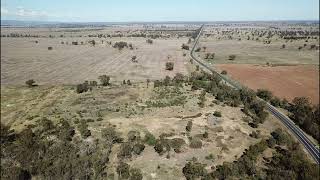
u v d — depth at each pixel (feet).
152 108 301.02
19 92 374.02
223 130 258.98
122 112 289.94
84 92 364.17
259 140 248.93
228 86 391.65
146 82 413.39
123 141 234.99
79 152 217.15
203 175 198.39
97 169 199.41
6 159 208.64
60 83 418.10
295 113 308.60
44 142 224.74
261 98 363.15
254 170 203.00
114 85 396.98
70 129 242.37
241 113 299.17
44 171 198.29
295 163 206.80
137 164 209.05
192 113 289.94
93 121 267.80
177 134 246.68
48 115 288.92
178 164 210.59
